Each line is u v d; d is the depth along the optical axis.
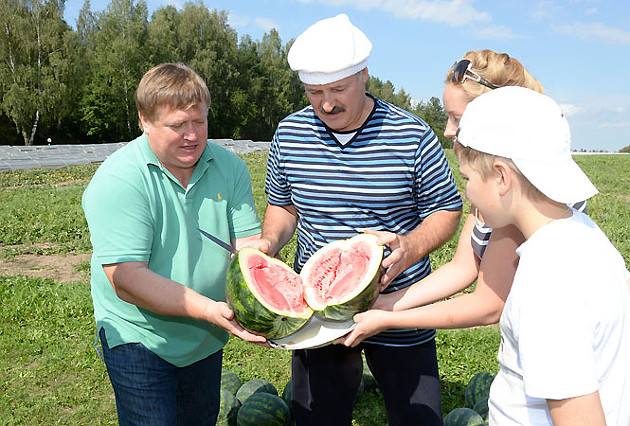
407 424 3.43
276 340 2.94
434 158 3.36
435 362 3.54
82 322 7.38
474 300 2.83
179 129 3.06
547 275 1.92
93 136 70.81
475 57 2.89
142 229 3.17
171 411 3.44
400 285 3.53
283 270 3.05
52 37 58.88
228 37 77.56
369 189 3.41
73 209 15.29
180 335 3.43
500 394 2.29
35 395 5.58
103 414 5.24
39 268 9.98
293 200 3.69
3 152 32.72
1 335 6.96
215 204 3.53
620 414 2.01
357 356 3.63
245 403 4.84
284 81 87.62
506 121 2.01
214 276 3.55
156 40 67.12
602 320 1.89
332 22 3.09
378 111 3.36
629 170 28.53
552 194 1.94
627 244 11.42
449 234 3.46
